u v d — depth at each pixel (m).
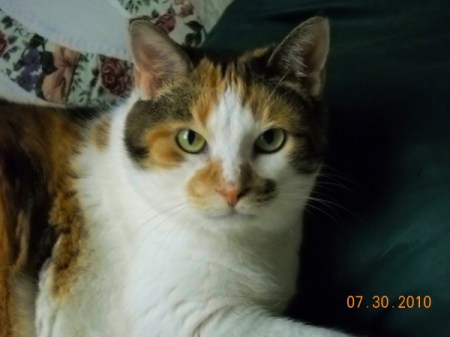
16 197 0.38
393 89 0.39
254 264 0.37
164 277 0.35
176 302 0.35
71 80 0.53
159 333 0.35
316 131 0.36
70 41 0.53
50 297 0.38
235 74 0.35
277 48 0.35
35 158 0.39
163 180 0.35
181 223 0.35
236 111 0.34
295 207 0.36
